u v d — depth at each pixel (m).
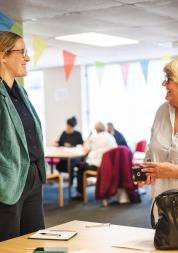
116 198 7.08
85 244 2.09
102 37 6.65
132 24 5.61
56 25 5.50
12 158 2.32
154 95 9.71
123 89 10.10
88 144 7.25
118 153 6.58
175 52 8.50
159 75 9.59
